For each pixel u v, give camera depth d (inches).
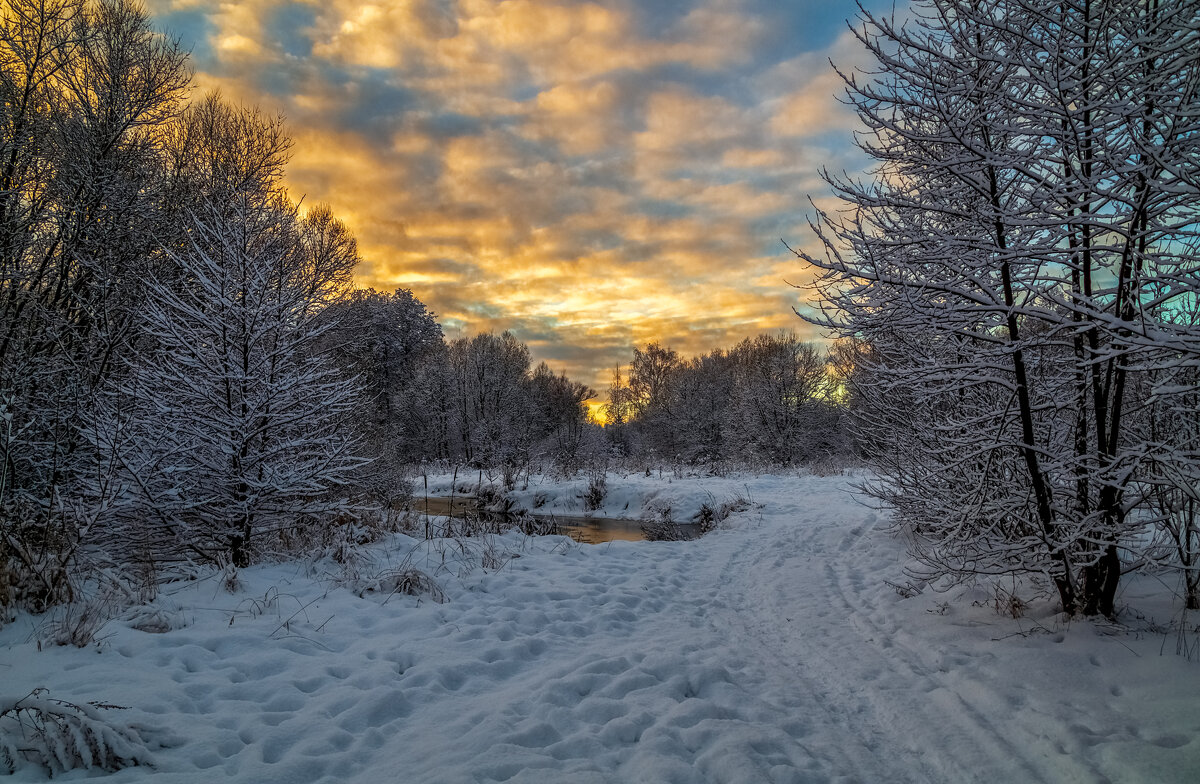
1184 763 120.6
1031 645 188.4
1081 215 177.6
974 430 215.5
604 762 134.3
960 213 193.3
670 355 2377.0
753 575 356.5
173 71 453.7
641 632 242.5
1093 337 189.2
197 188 508.1
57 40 389.7
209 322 297.4
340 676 176.2
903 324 204.2
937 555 234.1
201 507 296.4
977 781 128.3
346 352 499.8
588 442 1640.0
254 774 118.9
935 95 189.6
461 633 214.8
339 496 388.5
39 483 327.6
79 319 400.2
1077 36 175.9
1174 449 167.2
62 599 207.3
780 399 1440.7
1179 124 163.8
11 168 366.3
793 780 126.8
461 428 1729.8
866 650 213.3
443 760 130.0
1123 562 209.3
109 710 135.1
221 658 179.6
